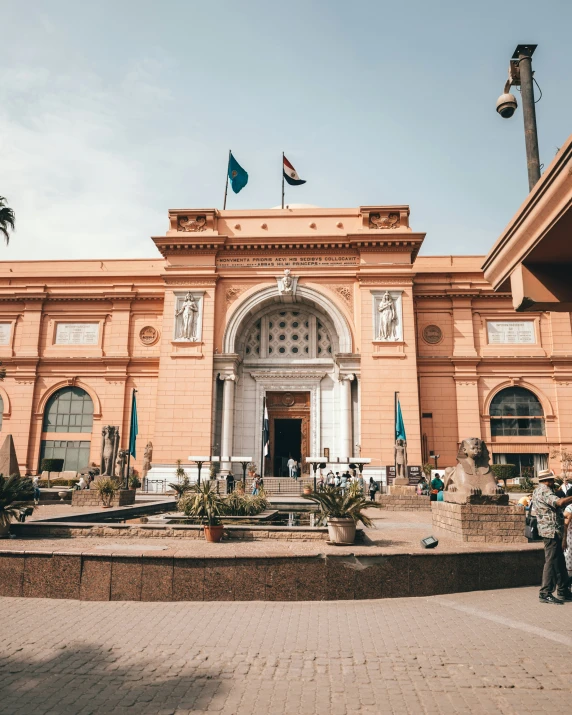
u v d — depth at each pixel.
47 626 7.32
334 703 4.98
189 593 8.83
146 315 36.75
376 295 33.06
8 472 21.16
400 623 7.53
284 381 34.72
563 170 4.53
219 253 34.25
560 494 11.16
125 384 35.78
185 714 4.77
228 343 33.38
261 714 4.77
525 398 34.59
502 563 9.89
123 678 5.54
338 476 31.47
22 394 35.91
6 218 22.19
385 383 31.94
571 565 8.57
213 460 28.20
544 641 6.67
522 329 35.25
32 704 4.93
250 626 7.39
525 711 4.82
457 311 35.28
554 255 5.48
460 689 5.29
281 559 8.98
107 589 8.85
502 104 7.68
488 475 12.34
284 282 33.56
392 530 14.39
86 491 20.94
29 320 36.97
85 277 37.22
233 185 36.91
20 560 9.14
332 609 8.32
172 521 15.81
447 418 34.06
